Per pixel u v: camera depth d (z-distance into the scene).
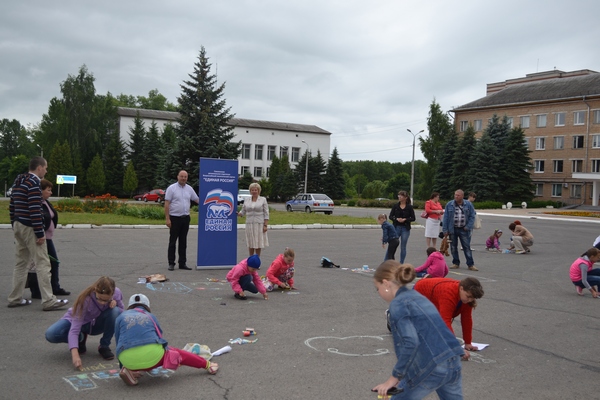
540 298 9.26
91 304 5.22
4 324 6.54
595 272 9.79
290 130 86.25
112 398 4.41
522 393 4.78
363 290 9.45
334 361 5.49
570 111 61.69
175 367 4.77
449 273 12.05
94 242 15.42
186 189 11.20
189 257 13.20
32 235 7.17
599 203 57.69
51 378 4.84
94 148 71.00
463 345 6.13
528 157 57.66
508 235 23.45
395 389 3.35
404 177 117.81
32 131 117.56
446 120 73.88
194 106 42.00
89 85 71.19
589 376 5.30
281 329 6.67
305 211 41.19
